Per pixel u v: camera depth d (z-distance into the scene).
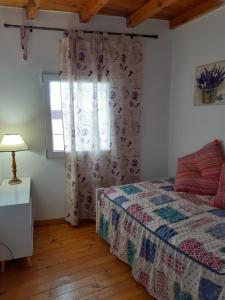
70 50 2.89
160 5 2.54
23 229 2.30
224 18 2.67
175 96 3.48
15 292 2.05
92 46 3.01
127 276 2.25
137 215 2.23
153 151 3.63
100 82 3.12
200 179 2.73
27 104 3.00
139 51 3.24
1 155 2.98
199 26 2.98
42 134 3.09
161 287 1.88
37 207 3.20
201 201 2.46
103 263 2.43
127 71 3.23
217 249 1.64
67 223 3.29
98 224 2.90
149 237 2.02
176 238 1.82
